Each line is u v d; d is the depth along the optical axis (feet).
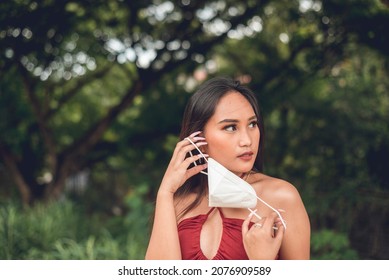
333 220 19.84
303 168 24.11
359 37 18.93
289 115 25.05
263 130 6.23
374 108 22.48
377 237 18.57
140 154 28.78
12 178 29.53
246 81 24.50
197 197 6.29
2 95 24.08
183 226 6.00
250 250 5.31
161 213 5.88
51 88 26.71
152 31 23.18
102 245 19.21
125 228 23.24
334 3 18.70
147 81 24.31
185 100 26.21
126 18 23.29
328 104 23.17
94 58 24.21
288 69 22.99
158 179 27.45
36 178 29.27
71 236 20.29
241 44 26.63
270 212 5.78
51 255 16.89
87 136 26.61
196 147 5.94
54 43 20.36
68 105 29.68
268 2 22.16
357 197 19.34
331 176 22.79
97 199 31.30
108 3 21.47
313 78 23.52
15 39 18.94
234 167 5.82
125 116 29.22
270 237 5.24
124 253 17.65
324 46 20.65
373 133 21.79
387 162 20.21
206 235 5.92
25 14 18.08
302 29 22.29
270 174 22.58
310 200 20.11
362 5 18.75
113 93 30.45
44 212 22.39
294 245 5.68
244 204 5.61
